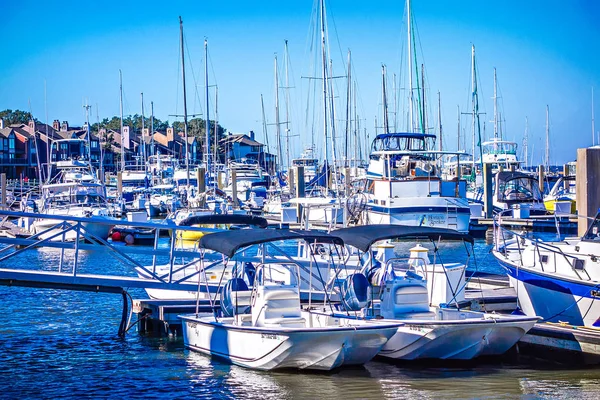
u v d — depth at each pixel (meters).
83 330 20.58
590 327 17.06
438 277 19.83
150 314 20.14
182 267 20.53
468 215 40.56
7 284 19.28
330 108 48.06
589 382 15.30
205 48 58.75
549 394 14.47
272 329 15.31
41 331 20.41
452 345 16.17
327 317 16.86
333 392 14.55
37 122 114.81
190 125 131.12
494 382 15.29
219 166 78.06
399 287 17.00
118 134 121.56
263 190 73.25
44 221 44.22
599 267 17.66
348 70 58.50
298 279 17.34
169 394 14.59
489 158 70.19
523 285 19.33
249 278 19.44
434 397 14.26
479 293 21.66
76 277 19.59
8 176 106.06
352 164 66.31
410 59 50.19
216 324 16.89
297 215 49.47
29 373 16.17
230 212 47.94
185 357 17.39
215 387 14.96
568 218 45.53
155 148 119.69
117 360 17.25
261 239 16.38
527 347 17.38
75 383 15.40
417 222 39.91
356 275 17.33
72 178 58.69
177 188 70.19
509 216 50.56
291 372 15.88
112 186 79.88
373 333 15.27
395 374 15.80
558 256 18.62
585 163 28.36
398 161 41.91
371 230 17.31
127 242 46.28
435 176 40.88
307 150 75.19
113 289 20.19
